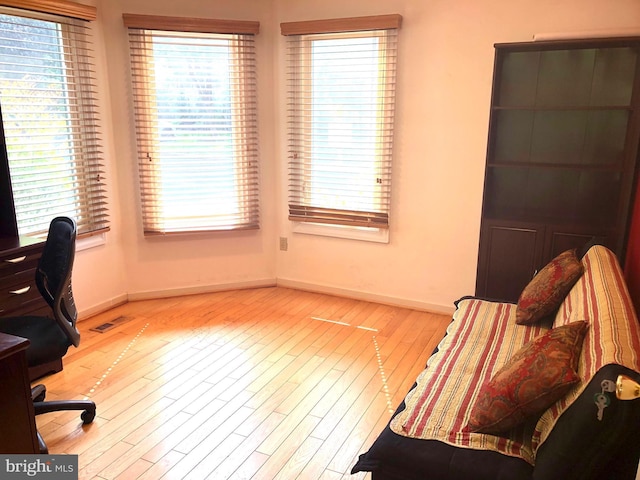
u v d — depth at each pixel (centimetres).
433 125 351
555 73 308
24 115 312
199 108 383
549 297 245
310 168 397
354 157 380
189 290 414
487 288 329
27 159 317
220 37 374
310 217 405
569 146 317
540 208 334
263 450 222
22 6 295
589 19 301
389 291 394
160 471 208
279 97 397
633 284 271
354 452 221
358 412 251
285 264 430
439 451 159
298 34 373
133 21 352
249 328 350
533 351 163
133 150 378
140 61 363
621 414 127
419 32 342
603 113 308
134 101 368
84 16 332
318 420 244
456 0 328
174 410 251
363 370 293
